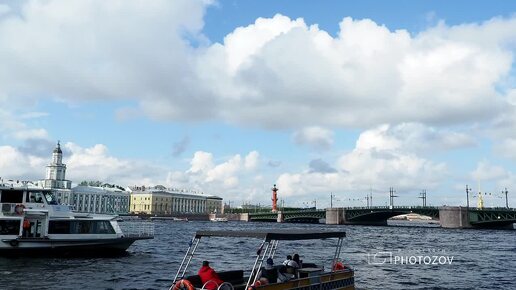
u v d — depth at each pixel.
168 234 94.12
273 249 22.41
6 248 39.78
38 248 40.66
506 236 109.19
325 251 58.22
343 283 22.06
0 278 30.66
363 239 88.75
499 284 33.34
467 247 71.00
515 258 53.72
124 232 46.28
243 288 19.16
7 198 41.62
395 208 171.75
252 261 45.03
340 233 22.44
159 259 43.91
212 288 17.86
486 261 49.62
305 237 19.77
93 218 43.09
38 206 42.25
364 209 183.50
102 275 32.91
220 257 48.25
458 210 156.50
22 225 40.50
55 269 35.06
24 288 27.73
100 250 44.28
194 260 44.34
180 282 18.05
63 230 41.78
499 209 148.00
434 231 137.25
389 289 30.05
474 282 33.97
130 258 43.59
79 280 30.70
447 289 30.61
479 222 149.38
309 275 20.00
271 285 17.50
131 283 30.05
